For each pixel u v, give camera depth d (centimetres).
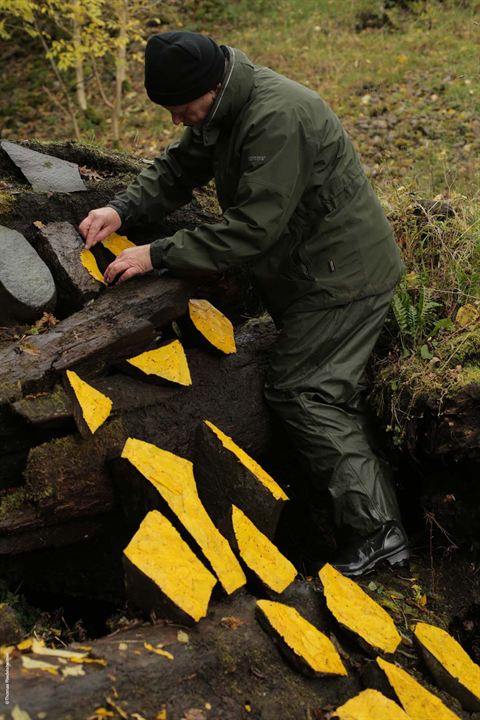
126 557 231
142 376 287
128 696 203
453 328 332
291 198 279
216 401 307
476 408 302
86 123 850
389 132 720
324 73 850
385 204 395
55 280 308
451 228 375
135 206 321
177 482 260
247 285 371
